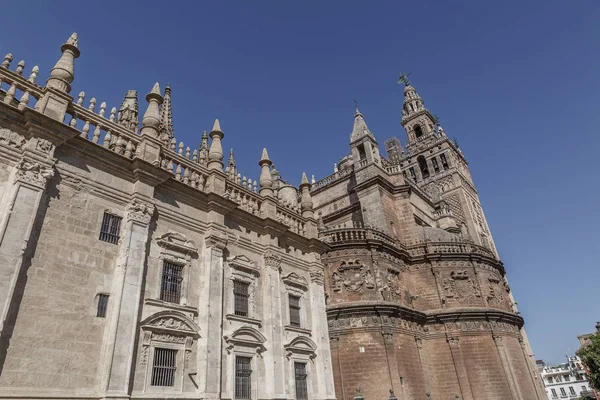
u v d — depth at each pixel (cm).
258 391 1975
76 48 1775
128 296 1576
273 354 2086
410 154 7956
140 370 1543
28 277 1359
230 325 1964
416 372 3531
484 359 3766
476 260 4334
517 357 4019
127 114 2891
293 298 2448
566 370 11975
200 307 1875
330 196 5212
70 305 1439
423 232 4628
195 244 1980
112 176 1744
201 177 2180
